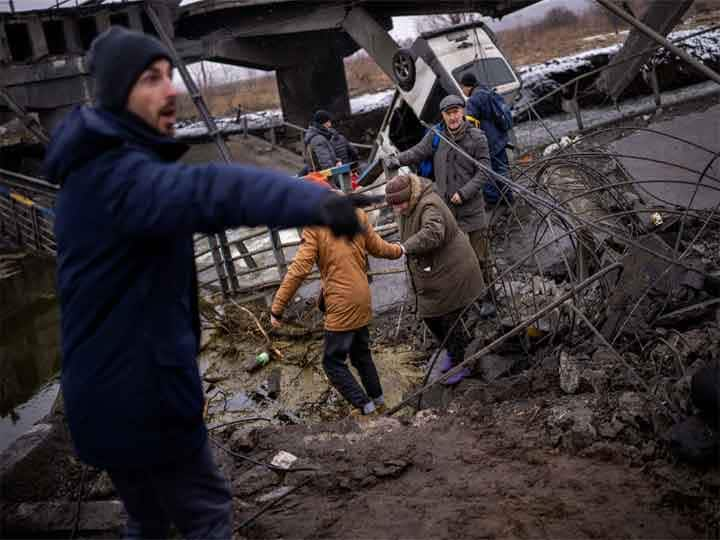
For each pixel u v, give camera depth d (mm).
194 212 1553
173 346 1856
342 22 18062
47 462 4379
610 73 15125
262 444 3869
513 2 17781
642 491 2928
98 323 1808
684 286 4562
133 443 1861
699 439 2934
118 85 1726
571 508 2877
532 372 4309
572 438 3352
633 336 4371
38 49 17656
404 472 3404
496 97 8172
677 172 8039
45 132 18297
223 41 20922
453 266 5125
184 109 28969
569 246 6840
